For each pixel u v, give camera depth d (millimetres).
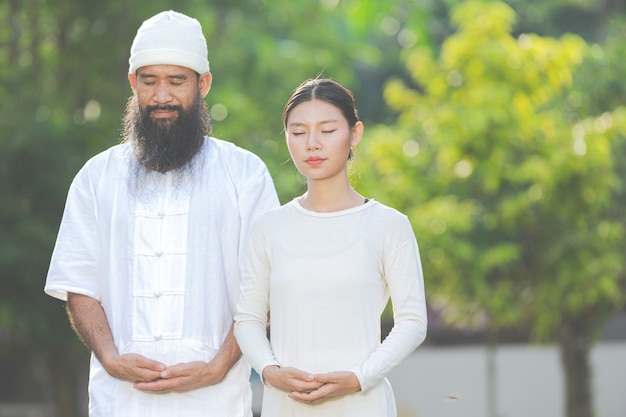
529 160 18172
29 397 30469
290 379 6613
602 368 28047
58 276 7512
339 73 25984
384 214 6852
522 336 27625
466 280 18516
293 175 20406
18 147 17938
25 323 18250
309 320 6719
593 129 18297
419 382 27859
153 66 7328
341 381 6590
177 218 7477
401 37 34219
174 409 7332
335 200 6875
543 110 19672
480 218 18766
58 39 21750
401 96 20031
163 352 7367
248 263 7016
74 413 21359
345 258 6750
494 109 18188
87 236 7559
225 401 7402
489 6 19078
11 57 21250
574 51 18797
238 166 7648
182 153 7426
